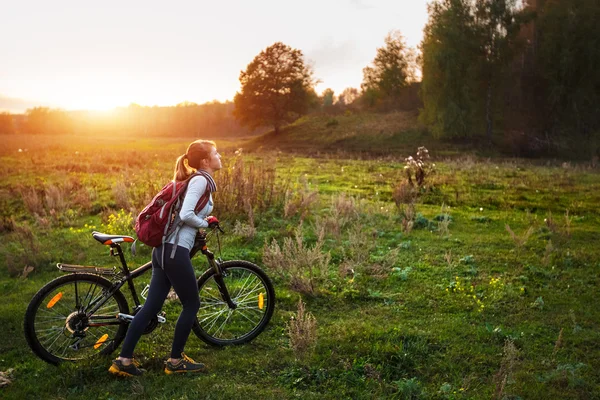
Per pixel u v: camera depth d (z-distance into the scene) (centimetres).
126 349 378
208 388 368
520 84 5734
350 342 446
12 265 662
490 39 5062
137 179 1379
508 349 390
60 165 2080
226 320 469
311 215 1004
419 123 6147
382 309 538
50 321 411
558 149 4738
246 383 379
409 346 439
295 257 635
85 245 785
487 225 1003
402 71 8000
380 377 386
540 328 491
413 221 978
